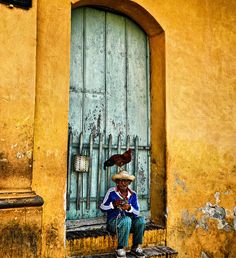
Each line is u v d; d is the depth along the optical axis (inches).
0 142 136.1
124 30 193.5
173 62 190.4
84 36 181.3
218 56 208.2
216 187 199.9
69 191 169.6
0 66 138.1
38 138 148.6
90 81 180.7
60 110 154.3
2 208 132.0
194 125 195.2
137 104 193.0
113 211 162.9
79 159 168.2
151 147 193.8
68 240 154.9
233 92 211.9
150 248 175.8
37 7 151.9
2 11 140.2
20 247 134.6
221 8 212.4
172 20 191.9
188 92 194.5
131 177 165.8
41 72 151.3
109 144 181.2
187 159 191.2
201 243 191.3
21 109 140.9
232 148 208.2
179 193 186.7
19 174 138.9
